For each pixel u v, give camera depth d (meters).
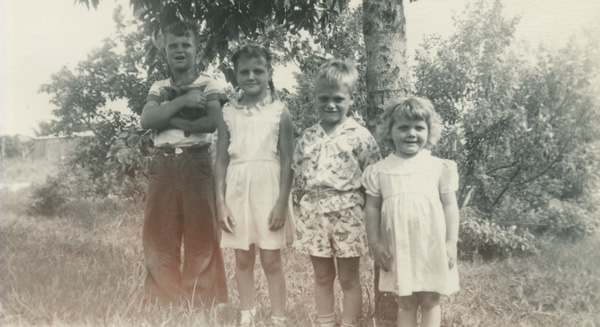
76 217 3.80
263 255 2.36
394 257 2.14
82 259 3.04
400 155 2.22
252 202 2.35
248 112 2.43
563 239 3.69
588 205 3.85
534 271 3.20
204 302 2.52
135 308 2.41
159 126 2.54
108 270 2.86
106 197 4.17
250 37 3.20
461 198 4.14
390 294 2.47
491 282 3.13
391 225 2.15
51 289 2.44
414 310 2.20
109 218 3.85
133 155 3.57
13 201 3.74
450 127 3.84
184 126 2.53
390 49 2.53
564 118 3.78
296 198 4.05
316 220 2.30
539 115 3.77
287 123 2.43
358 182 2.30
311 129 2.40
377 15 2.53
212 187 2.63
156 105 2.62
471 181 4.01
